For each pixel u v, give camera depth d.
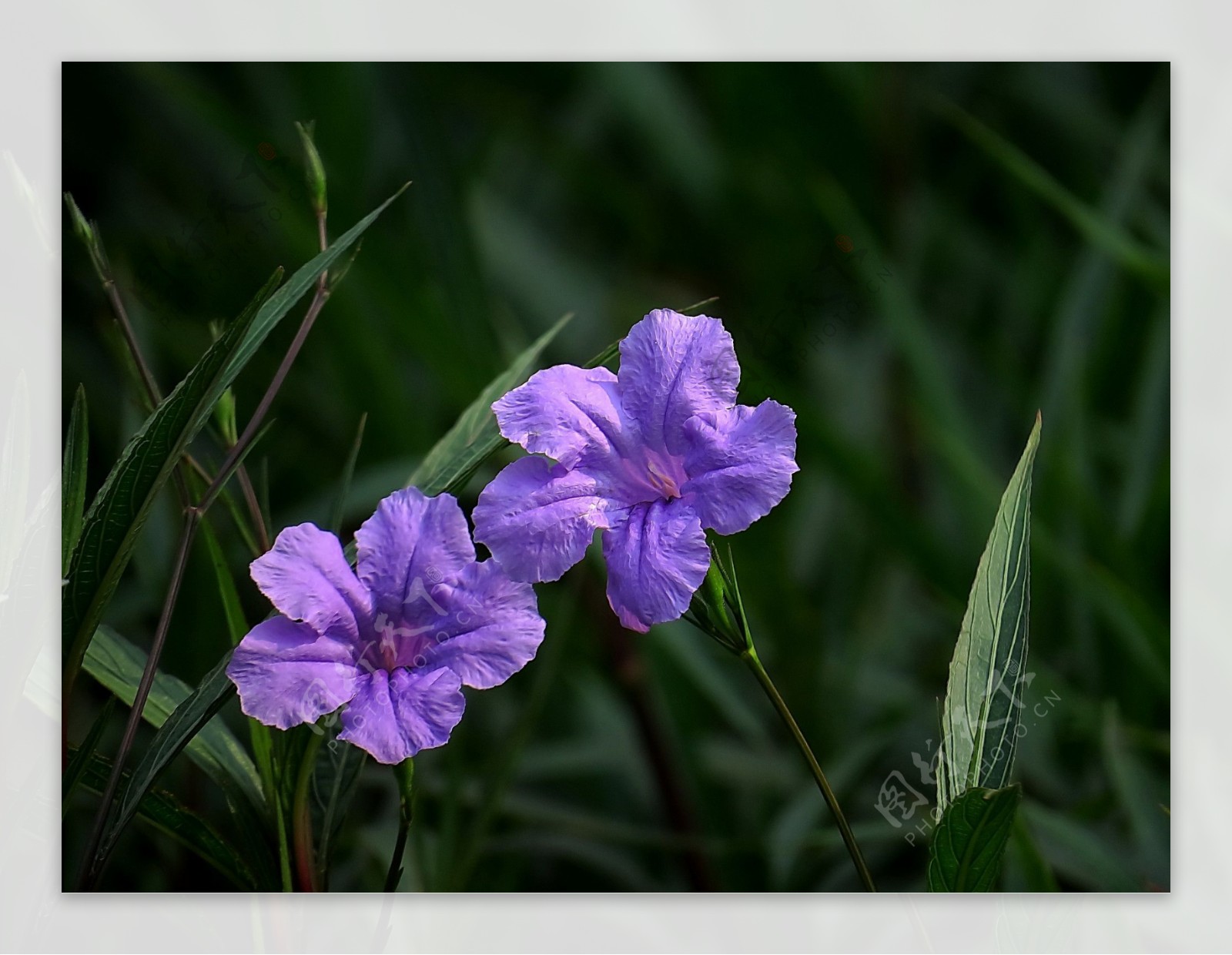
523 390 0.77
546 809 0.94
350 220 1.02
